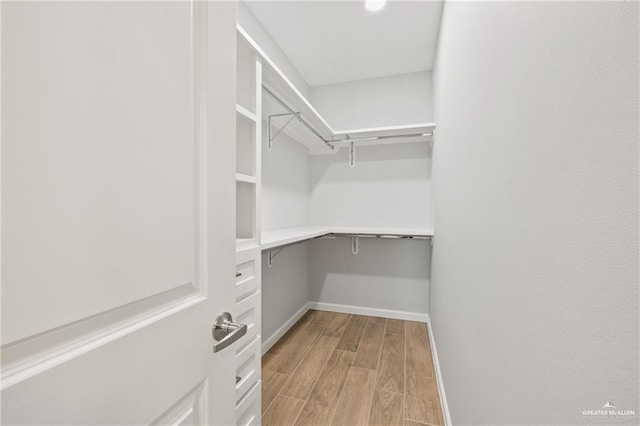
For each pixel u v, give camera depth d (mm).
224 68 587
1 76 270
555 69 423
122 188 380
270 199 2229
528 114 519
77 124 329
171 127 462
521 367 536
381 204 2756
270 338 2160
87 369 336
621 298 292
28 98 288
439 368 1655
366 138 2502
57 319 309
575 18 374
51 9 307
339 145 2795
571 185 379
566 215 391
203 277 533
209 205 544
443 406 1429
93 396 343
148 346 416
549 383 432
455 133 1271
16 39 280
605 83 316
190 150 503
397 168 2709
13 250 277
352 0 1734
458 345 1140
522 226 541
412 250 2699
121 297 378
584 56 354
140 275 406
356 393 1585
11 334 274
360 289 2846
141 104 408
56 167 310
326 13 1850
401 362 1907
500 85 676
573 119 376
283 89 1537
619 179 294
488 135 771
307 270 2949
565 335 390
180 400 478
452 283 1304
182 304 484
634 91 275
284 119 2072
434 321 2033
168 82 457
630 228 280
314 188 2951
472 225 940
